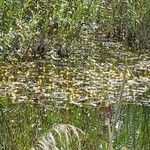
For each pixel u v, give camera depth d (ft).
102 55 44.16
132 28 48.08
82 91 35.32
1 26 41.63
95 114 31.09
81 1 46.03
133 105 33.47
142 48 46.88
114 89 36.14
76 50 44.32
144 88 36.94
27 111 31.24
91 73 39.29
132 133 26.81
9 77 36.83
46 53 42.22
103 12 51.01
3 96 33.45
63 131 15.10
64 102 33.22
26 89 34.91
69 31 43.96
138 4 48.34
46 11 43.96
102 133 26.73
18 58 40.83
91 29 49.47
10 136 25.35
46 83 36.29
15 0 42.47
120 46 47.11
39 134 26.53
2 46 41.29
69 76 38.19
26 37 41.75
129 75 38.63
